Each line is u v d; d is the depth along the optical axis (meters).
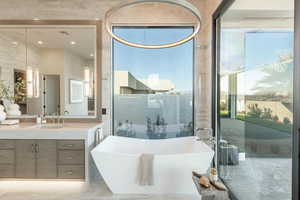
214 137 3.21
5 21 3.66
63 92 3.79
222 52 3.02
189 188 2.73
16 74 3.77
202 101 3.73
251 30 2.10
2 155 3.05
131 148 3.48
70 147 3.05
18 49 3.75
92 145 3.27
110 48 3.73
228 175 2.82
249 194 2.18
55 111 3.79
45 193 2.79
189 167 2.69
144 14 3.68
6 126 3.28
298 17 1.31
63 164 3.06
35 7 3.66
